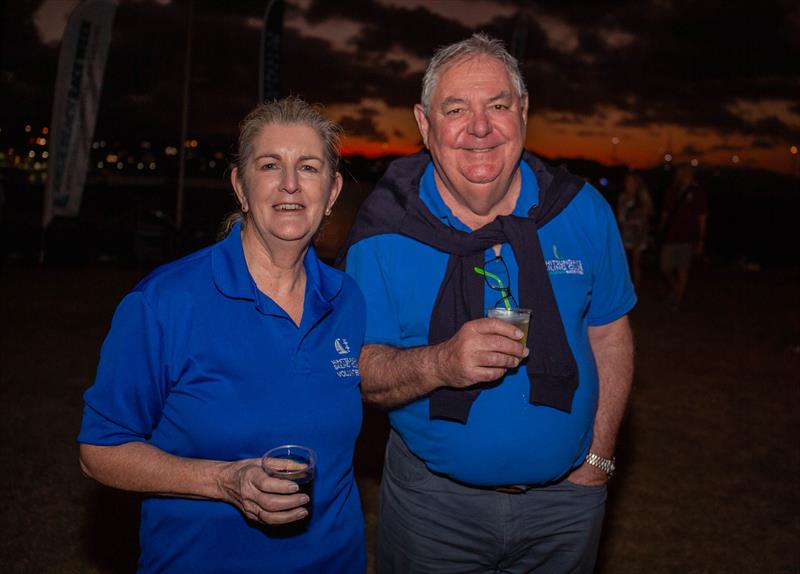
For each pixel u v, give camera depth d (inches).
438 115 82.0
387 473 92.2
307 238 69.6
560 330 82.4
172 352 64.7
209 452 65.9
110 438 63.2
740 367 291.7
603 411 90.7
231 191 76.9
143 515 68.8
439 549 87.8
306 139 68.0
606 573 134.5
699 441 205.3
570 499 87.9
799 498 168.4
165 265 68.2
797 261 791.1
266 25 519.5
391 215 85.4
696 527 153.5
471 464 82.8
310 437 68.9
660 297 485.4
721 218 1122.7
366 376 80.9
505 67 81.5
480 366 71.6
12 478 167.6
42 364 266.1
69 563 132.7
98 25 489.7
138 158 3472.0
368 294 83.8
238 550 66.7
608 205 92.2
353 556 74.4
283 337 68.6
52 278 484.7
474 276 83.1
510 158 82.1
